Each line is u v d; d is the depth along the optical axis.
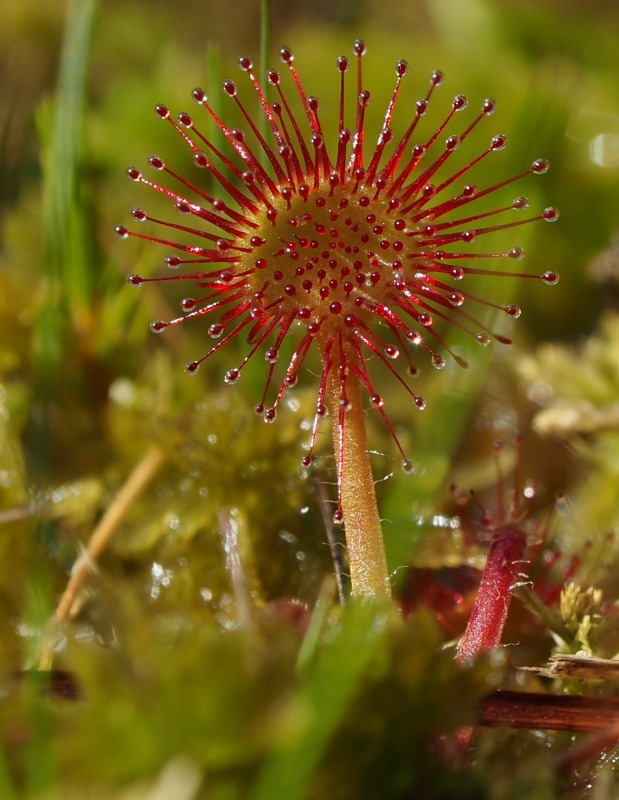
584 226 0.16
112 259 0.14
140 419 0.13
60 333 0.13
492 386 0.14
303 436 0.12
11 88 0.19
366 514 0.11
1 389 0.13
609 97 0.18
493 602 0.11
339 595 0.12
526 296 0.15
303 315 0.11
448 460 0.13
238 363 0.14
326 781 0.10
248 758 0.10
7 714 0.10
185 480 0.12
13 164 0.16
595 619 0.11
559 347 0.14
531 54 0.21
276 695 0.10
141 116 0.18
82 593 0.12
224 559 0.12
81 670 0.10
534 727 0.10
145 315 0.14
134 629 0.10
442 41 0.22
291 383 0.11
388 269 0.11
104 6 0.24
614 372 0.14
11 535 0.12
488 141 0.17
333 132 0.17
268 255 0.11
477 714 0.10
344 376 0.11
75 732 0.10
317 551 0.12
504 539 0.11
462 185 0.17
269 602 0.12
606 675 0.11
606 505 0.13
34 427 0.13
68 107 0.13
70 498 0.12
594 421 0.13
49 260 0.13
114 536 0.12
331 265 0.11
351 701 0.10
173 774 0.10
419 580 0.12
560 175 0.16
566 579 0.12
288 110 0.11
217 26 0.24
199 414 0.13
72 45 0.13
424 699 0.10
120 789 0.10
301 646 0.10
